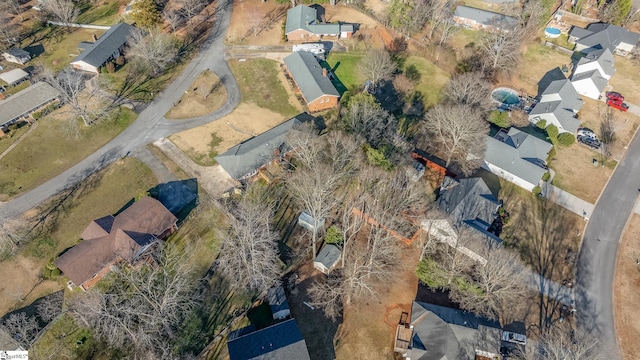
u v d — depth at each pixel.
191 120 86.94
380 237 61.66
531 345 56.56
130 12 110.56
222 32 108.75
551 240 69.00
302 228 69.00
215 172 77.19
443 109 78.50
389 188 66.06
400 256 65.75
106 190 74.38
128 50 102.00
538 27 110.81
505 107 90.88
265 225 62.88
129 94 91.88
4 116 82.06
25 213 70.69
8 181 75.44
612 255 67.38
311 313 59.16
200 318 58.06
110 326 51.66
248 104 90.44
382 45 105.44
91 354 54.72
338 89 93.88
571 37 108.88
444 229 64.81
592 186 77.44
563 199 75.06
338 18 113.31
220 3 118.31
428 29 110.44
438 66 100.94
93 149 81.12
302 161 73.12
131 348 54.78
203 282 61.94
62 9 107.81
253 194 73.31
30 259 64.81
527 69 102.12
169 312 55.12
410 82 94.69
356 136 72.81
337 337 56.97
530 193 75.69
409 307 60.34
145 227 65.06
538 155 78.50
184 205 72.00
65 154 80.06
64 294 60.81
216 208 71.12
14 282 62.12
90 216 70.69
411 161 74.69
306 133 75.56
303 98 91.62
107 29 109.44
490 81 97.38
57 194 73.75
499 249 60.09
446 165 79.06
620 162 81.88
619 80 99.69
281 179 75.56
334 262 63.06
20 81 94.38
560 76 100.06
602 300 61.97
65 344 55.62
